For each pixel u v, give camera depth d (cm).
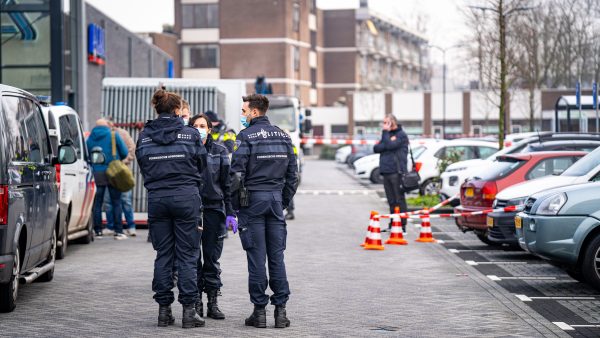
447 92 13525
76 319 1553
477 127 13325
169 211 1463
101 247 2644
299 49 14325
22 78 5084
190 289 1472
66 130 2462
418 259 2433
